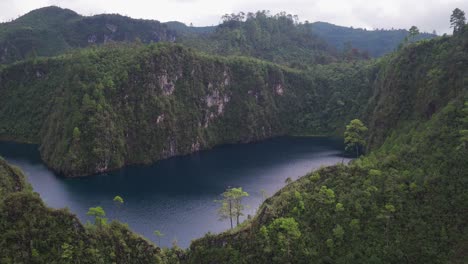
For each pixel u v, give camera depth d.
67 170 171.75
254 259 74.50
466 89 109.06
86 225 76.69
